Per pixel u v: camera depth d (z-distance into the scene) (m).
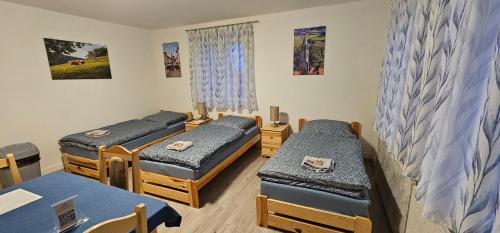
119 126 3.74
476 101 0.84
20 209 1.26
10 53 2.75
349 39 3.26
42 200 1.34
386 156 2.45
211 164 2.60
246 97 4.03
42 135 3.10
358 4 3.12
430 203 0.98
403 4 1.96
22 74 2.87
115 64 3.99
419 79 1.45
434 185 0.96
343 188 1.75
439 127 1.01
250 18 3.74
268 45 3.73
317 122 3.38
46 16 3.05
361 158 2.28
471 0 0.83
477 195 0.76
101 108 3.82
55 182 1.56
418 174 1.31
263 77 3.88
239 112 4.19
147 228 1.11
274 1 3.00
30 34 2.91
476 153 0.75
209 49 4.12
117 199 1.35
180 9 3.22
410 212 1.55
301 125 3.77
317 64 3.50
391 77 2.19
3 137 2.75
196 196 2.32
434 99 1.19
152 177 2.48
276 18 3.59
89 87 3.62
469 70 0.84
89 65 3.60
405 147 1.57
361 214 1.68
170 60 4.59
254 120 3.96
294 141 2.79
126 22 3.90
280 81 3.78
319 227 1.80
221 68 4.09
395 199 1.94
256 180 2.93
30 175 2.58
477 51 0.82
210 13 3.48
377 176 2.92
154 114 4.55
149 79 4.67
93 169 2.97
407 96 1.53
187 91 4.59
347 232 1.78
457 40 0.90
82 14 3.33
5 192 1.44
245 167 3.33
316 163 2.03
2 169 1.81
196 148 2.66
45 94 3.10
